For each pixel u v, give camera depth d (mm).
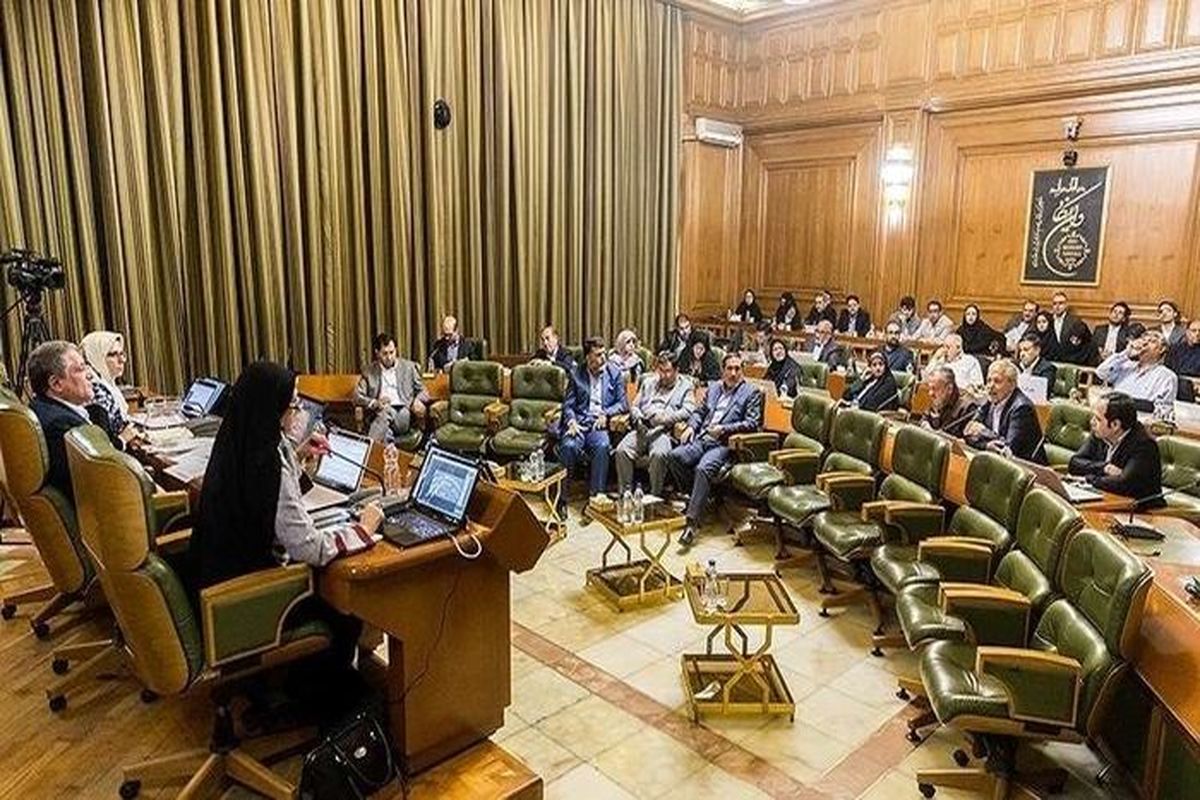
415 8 6555
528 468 4824
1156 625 2373
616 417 5594
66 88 5109
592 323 8320
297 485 2268
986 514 3344
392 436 5559
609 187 8234
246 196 5891
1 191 4934
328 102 6168
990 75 7703
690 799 2494
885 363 5773
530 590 4051
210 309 5824
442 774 2404
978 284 8109
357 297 6531
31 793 2328
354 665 2855
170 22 5438
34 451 2668
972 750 2721
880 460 4203
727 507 5332
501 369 5895
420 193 6832
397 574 2254
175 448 3381
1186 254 6875
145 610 2055
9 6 4855
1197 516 3398
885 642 3447
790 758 2713
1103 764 2682
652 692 3100
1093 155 7281
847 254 8961
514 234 7527
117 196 5348
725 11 9039
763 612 2977
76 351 3096
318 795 2143
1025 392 5195
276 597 2180
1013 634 2742
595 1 7801
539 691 3092
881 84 8414
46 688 2854
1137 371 5594
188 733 2602
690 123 9109
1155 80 6816
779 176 9430
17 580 3691
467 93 7000
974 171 8000
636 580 4004
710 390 5441
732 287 9922
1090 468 3807
